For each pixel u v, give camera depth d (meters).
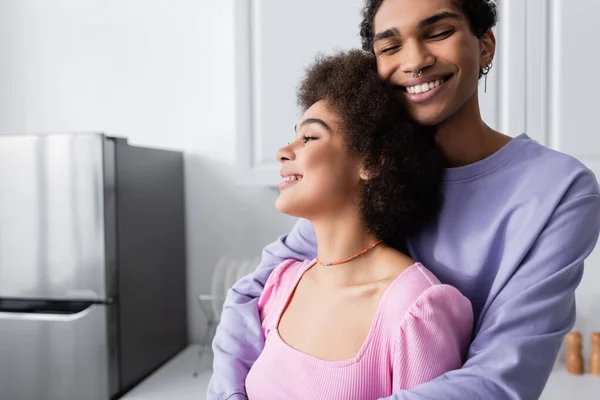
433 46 0.64
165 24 1.91
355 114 0.67
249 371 0.75
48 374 1.41
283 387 0.67
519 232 0.63
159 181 1.71
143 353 1.58
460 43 0.64
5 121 2.06
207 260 1.90
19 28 2.03
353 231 0.70
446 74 0.64
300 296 0.74
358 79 0.70
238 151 1.50
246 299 0.86
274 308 0.78
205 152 1.90
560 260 0.61
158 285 1.69
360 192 0.68
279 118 1.46
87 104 1.99
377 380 0.62
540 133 1.31
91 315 1.40
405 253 0.76
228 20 1.86
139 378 1.55
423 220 0.71
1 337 1.43
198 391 1.47
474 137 0.71
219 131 1.88
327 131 0.68
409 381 0.60
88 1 1.97
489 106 1.33
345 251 0.70
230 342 0.79
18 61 2.04
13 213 1.44
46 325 1.41
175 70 1.91
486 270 0.67
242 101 1.49
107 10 1.96
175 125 1.92
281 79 1.46
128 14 1.94
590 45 1.28
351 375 0.62
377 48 0.68
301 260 0.87
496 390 0.56
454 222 0.70
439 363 0.60
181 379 1.57
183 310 1.88
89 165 1.40
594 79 1.28
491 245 0.66
